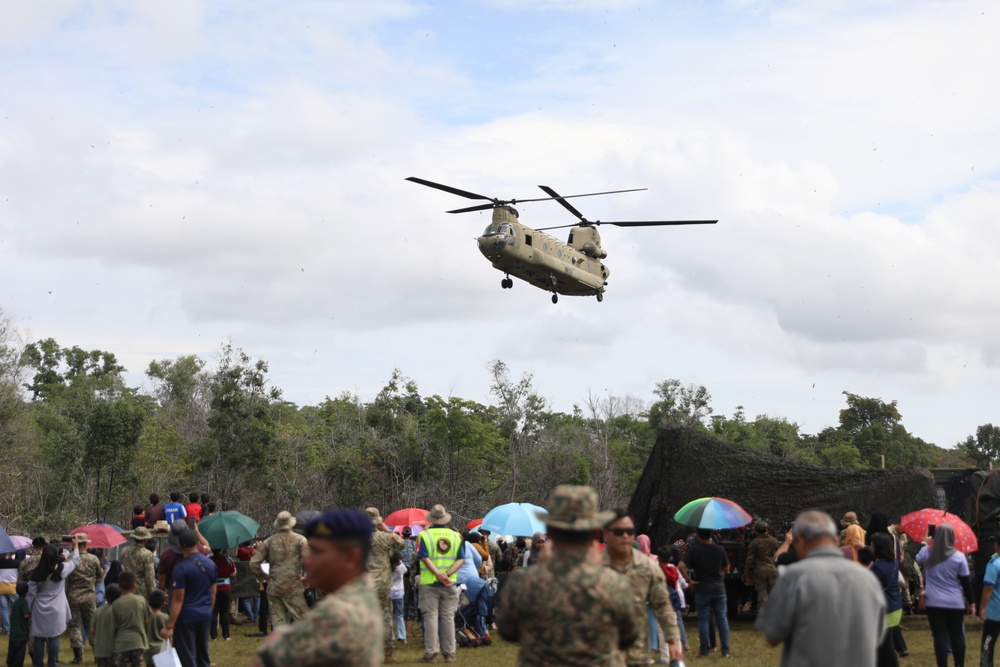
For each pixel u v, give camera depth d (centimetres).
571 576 540
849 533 1495
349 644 427
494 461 7394
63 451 5059
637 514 2238
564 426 9050
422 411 7544
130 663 1148
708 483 2156
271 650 431
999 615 1194
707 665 1419
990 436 12681
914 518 1675
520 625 551
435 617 1452
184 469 5584
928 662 1431
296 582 1327
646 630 809
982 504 1995
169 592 1466
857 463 9312
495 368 7644
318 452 6700
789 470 2156
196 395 8800
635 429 8706
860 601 596
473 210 3481
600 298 4025
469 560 1703
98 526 1866
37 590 1443
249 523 1764
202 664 1207
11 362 5678
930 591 1220
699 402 8062
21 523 4950
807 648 591
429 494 6662
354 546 463
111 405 4891
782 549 1520
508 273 3481
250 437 4881
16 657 1425
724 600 1498
